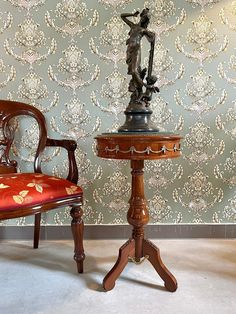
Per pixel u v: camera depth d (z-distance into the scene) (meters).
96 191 1.79
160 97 1.72
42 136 1.60
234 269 1.43
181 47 1.69
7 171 1.61
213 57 1.70
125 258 1.28
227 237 1.80
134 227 1.29
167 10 1.67
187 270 1.42
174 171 1.77
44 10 1.69
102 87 1.73
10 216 1.14
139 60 1.23
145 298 1.20
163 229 1.80
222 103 1.72
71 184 1.36
